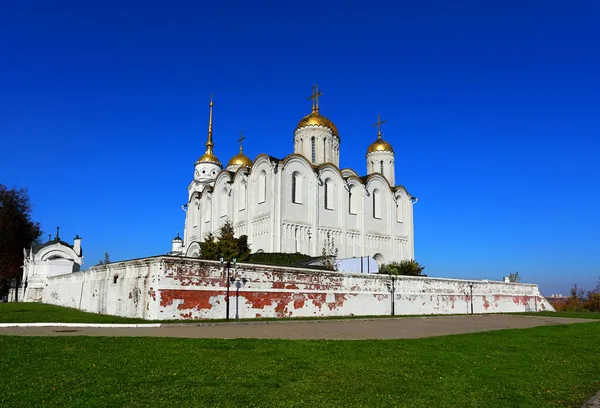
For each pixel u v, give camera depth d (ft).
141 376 40.09
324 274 126.82
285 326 92.58
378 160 271.28
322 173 213.66
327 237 209.15
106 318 98.43
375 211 237.86
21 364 43.52
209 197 252.83
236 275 107.76
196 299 100.07
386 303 143.64
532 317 156.35
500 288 192.34
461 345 67.46
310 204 204.54
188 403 32.94
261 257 176.76
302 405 33.86
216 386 37.63
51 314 110.83
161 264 96.07
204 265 102.68
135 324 85.40
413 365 49.65
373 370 46.16
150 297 95.66
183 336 69.41
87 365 43.83
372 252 229.66
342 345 61.87
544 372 49.93
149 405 32.30
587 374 50.11
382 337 77.15
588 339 83.30
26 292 208.85
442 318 139.33
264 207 199.41
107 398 33.53
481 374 47.14
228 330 81.30
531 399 38.68
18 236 254.68
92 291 127.34
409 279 152.87
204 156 295.48
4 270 235.40
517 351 64.08
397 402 35.73
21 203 258.98
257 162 206.69
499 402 37.24
